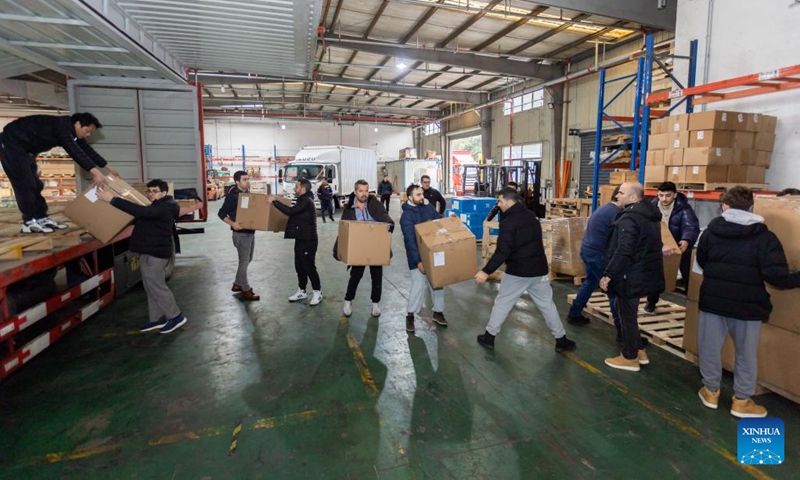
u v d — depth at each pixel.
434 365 3.95
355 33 14.10
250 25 5.63
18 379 3.64
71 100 6.89
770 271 2.80
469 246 4.33
